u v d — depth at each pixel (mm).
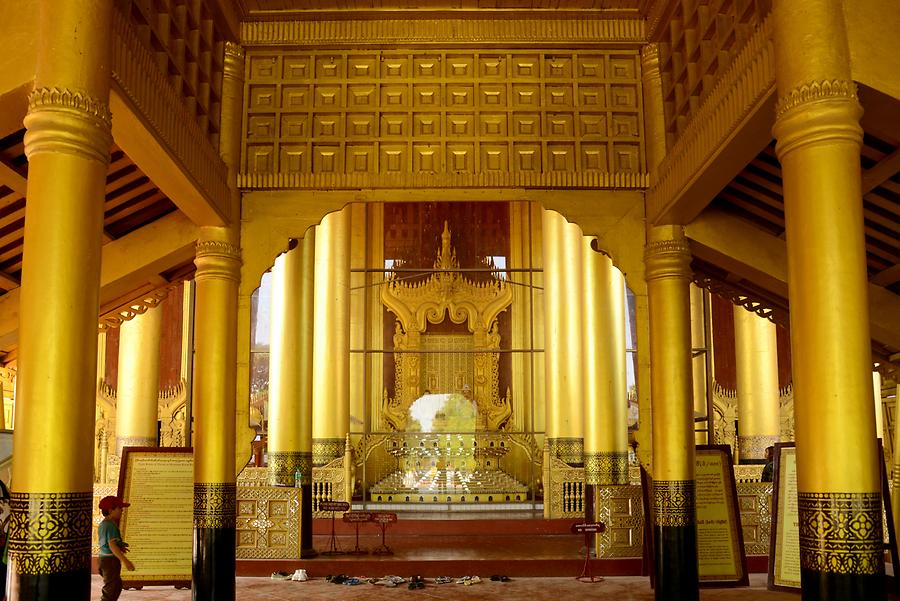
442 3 7965
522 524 14094
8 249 8141
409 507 17125
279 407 11836
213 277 7820
